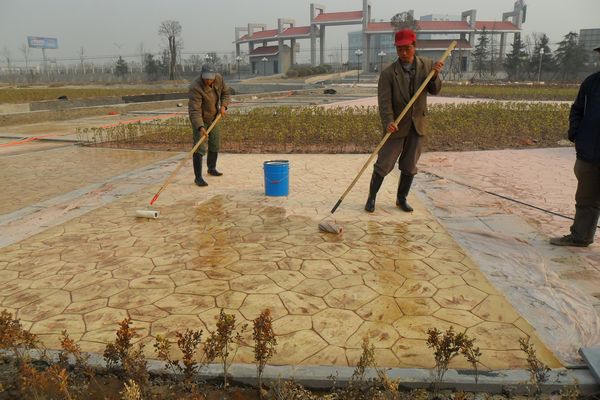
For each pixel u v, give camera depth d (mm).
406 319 3002
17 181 7195
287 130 11172
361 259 3934
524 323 2949
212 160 7086
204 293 3363
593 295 3324
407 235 4508
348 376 2430
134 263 3904
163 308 3166
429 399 2336
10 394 2396
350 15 73312
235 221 4957
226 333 2408
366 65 72125
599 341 2764
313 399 2266
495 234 4531
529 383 2355
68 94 29938
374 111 14766
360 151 9430
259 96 28156
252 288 3428
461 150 9617
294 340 2779
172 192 6184
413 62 4723
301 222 4902
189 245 4289
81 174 7664
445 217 5086
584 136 3900
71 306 3217
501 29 70938
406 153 5039
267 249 4172
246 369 2486
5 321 2512
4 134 13141
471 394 2377
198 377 2467
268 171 5824
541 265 3818
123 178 7066
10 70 72750
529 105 15758
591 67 58469
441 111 14219
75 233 4672
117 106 20734
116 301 3270
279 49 79062
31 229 4816
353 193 6070
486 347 2697
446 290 3387
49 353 2680
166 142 10984
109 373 2539
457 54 68938
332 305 3180
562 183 6594
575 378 2398
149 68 68250
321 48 77438
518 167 7738
